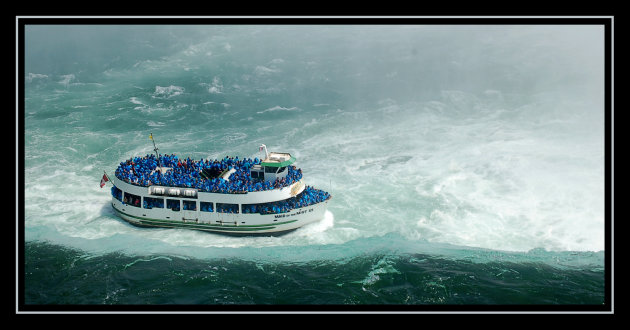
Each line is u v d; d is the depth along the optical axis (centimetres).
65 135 8194
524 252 4800
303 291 4212
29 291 4184
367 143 7706
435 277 4359
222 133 8338
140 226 5403
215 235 5225
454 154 7150
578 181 6156
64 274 4462
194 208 5216
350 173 6694
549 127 7912
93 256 4781
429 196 5997
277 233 5197
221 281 4369
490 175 6469
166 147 7775
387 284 4288
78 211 5750
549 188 6031
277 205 5222
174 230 5294
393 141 7738
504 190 6084
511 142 7444
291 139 8006
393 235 5175
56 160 7244
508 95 9394
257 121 8819
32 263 4622
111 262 4672
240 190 5072
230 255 4816
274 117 8975
